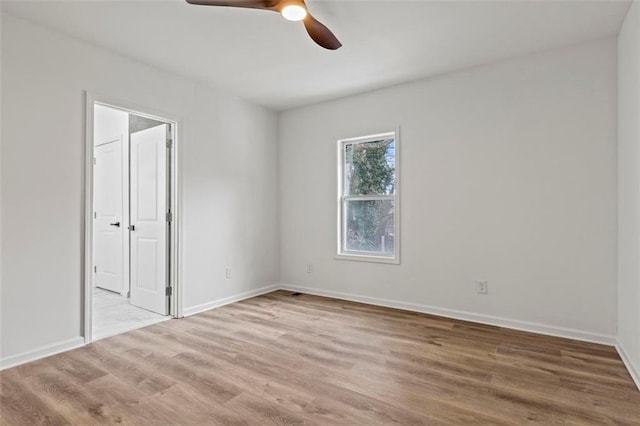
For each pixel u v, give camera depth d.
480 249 3.40
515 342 2.88
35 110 2.59
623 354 2.54
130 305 4.07
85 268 2.87
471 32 2.74
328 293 4.48
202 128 3.85
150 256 3.84
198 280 3.80
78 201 2.83
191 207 3.72
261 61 3.27
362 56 3.16
